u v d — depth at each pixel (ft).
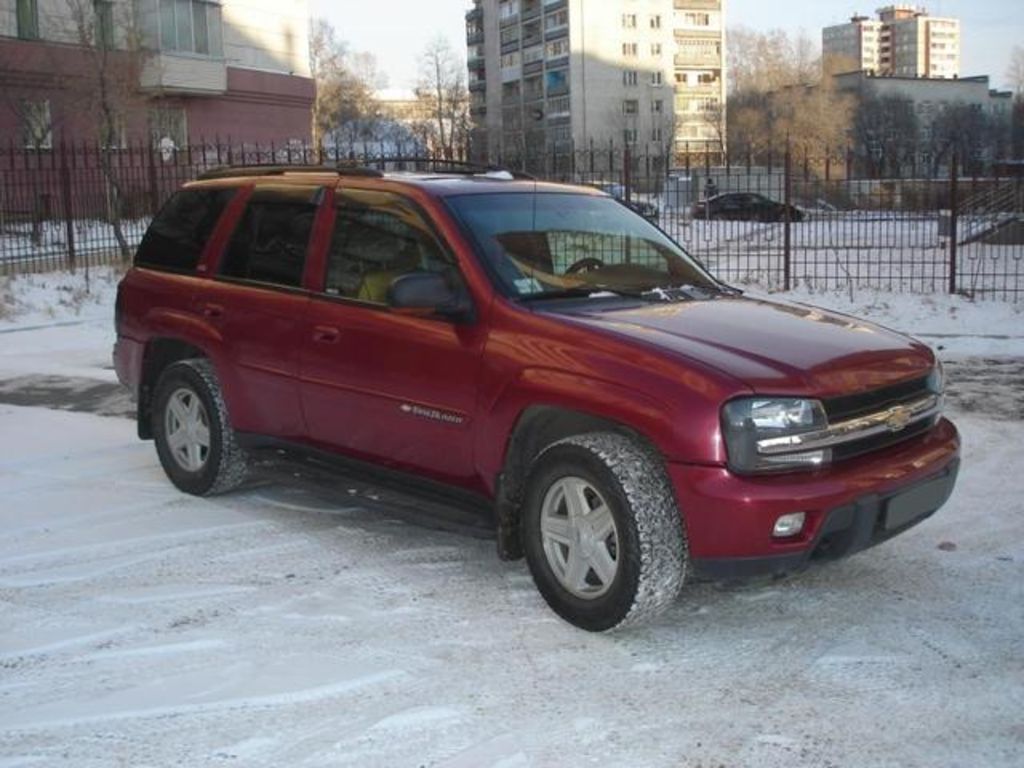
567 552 14.65
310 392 17.95
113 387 32.48
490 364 15.34
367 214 17.81
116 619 15.30
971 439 24.71
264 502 20.68
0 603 15.92
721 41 399.24
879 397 14.42
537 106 393.50
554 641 14.38
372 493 17.34
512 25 408.26
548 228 17.39
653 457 14.01
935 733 11.95
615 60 373.61
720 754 11.57
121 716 12.51
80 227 66.85
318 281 18.15
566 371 14.49
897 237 76.43
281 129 145.28
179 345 21.22
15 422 27.66
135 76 84.79
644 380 13.80
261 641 14.49
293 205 19.20
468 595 16.01
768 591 16.02
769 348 14.35
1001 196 71.20
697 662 13.74
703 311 15.97
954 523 18.95
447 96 348.59
